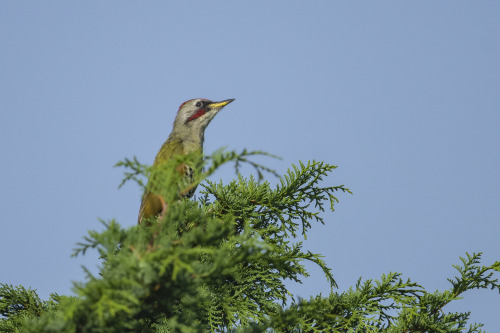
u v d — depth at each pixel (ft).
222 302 34.86
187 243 25.25
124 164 25.59
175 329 26.55
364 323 38.04
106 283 21.72
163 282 23.11
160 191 26.07
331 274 40.57
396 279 39.88
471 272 39.96
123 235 23.85
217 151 24.68
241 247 25.41
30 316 36.96
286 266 28.04
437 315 39.83
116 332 22.22
